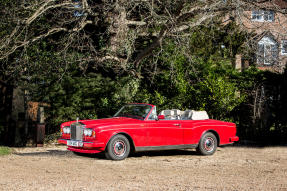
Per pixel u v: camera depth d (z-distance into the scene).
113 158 8.16
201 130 9.49
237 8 11.58
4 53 12.32
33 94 12.60
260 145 12.44
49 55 13.73
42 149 10.72
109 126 8.01
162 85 13.80
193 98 13.48
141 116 8.84
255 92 14.09
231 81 14.22
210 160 8.65
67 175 6.29
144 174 6.50
